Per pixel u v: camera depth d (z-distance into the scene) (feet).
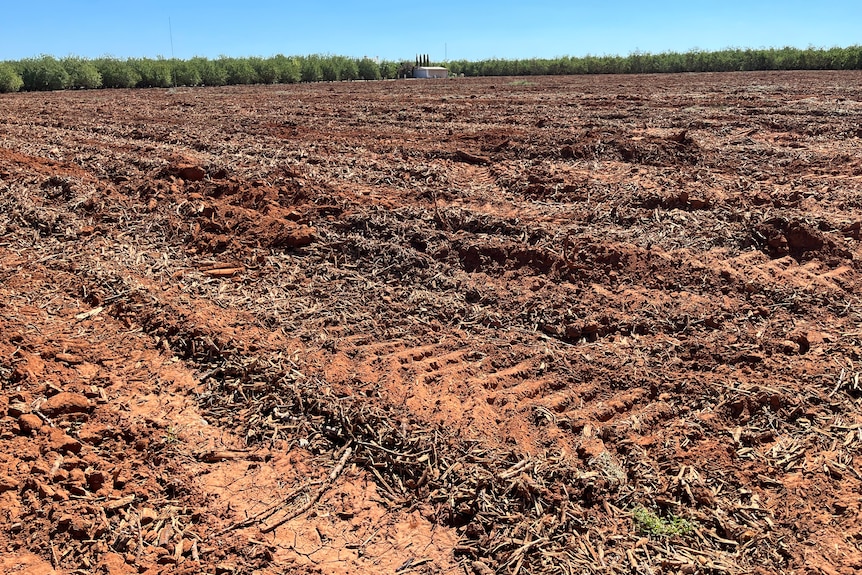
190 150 37.50
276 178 28.32
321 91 95.76
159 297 18.94
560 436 13.21
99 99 79.15
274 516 11.44
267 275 20.83
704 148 34.63
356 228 23.49
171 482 12.03
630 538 10.82
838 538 10.58
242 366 15.60
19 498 11.33
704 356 15.79
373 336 17.29
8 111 60.08
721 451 12.71
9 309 18.08
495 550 10.69
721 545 10.65
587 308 18.15
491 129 43.78
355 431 13.51
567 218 24.16
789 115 47.52
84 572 10.05
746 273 19.47
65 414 13.65
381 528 11.28
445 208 24.81
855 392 14.30
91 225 24.66
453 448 12.83
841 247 20.63
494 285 19.83
